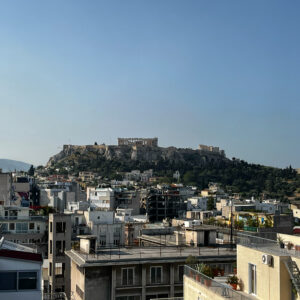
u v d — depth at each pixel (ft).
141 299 177.78
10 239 351.87
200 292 116.78
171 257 182.91
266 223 331.57
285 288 101.30
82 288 176.76
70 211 474.49
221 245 213.05
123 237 383.24
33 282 112.06
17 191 615.57
